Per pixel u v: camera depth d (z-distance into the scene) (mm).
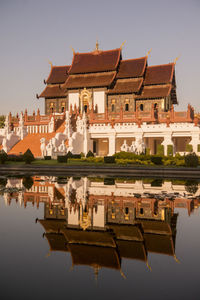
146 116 50219
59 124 54406
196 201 13633
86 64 67250
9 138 47844
